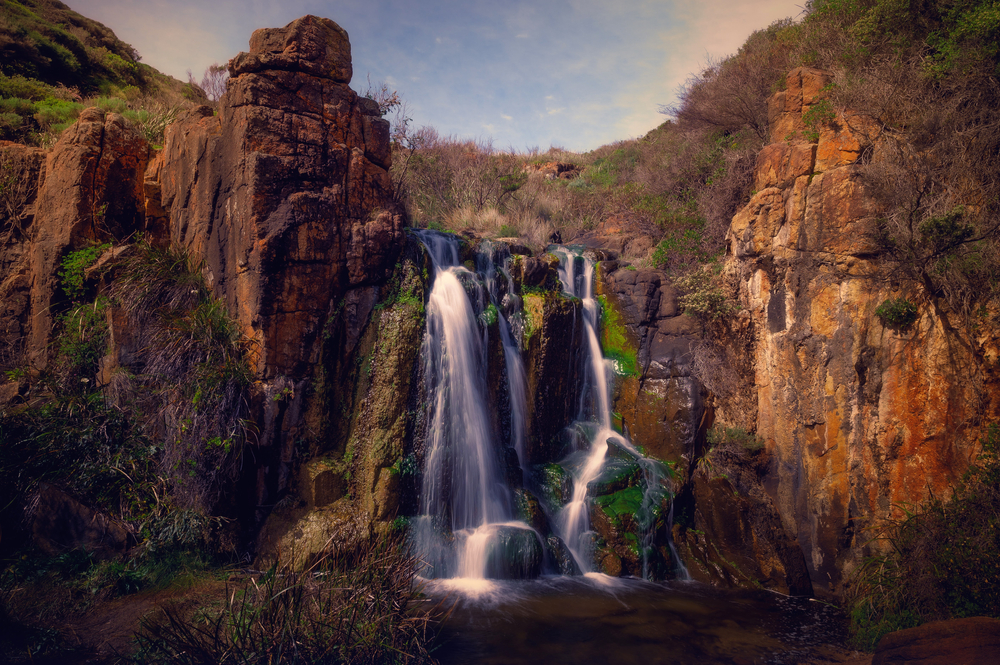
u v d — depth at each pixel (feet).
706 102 46.60
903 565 19.69
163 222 26.68
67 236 24.16
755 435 30.12
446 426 24.88
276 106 22.67
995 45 23.89
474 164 54.95
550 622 20.16
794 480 28.02
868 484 24.89
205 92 48.21
